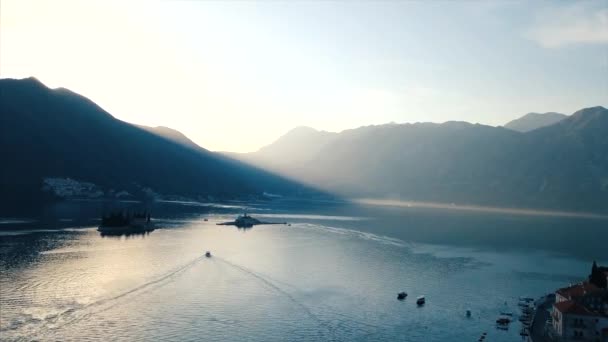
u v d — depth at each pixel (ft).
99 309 490.08
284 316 502.79
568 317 457.27
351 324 491.31
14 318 451.53
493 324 508.53
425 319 517.96
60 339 409.28
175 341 422.41
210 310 508.53
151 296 546.67
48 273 630.74
